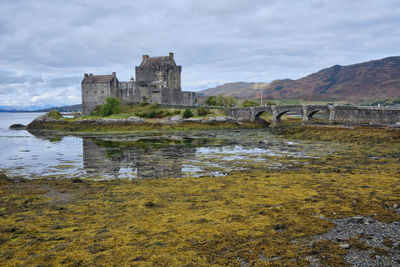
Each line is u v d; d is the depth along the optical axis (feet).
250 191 67.00
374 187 67.31
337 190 65.36
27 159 125.80
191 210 54.19
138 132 267.39
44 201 63.31
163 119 309.22
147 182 80.84
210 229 44.42
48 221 50.03
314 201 57.47
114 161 119.44
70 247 39.22
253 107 335.47
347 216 48.67
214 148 155.74
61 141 198.90
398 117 208.85
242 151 143.23
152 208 56.29
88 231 44.98
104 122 301.02
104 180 86.07
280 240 40.01
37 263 35.04
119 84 417.90
